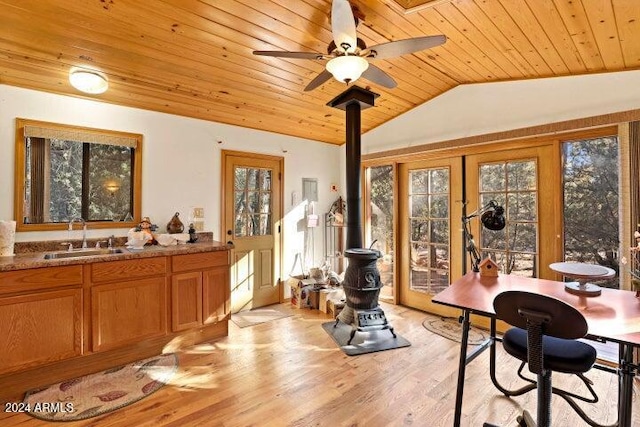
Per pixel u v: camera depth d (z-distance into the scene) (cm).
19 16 203
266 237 422
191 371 255
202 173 367
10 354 215
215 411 206
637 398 215
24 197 275
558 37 221
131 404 213
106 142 307
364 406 212
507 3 190
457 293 194
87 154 304
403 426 193
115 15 209
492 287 205
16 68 249
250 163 406
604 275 182
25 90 270
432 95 367
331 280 418
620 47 221
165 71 275
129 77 278
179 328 287
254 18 221
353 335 306
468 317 184
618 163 253
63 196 293
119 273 257
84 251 277
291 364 266
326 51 262
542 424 161
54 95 282
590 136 271
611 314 154
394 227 420
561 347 160
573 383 237
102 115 306
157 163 337
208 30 230
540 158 302
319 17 221
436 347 297
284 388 232
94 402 215
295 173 450
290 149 444
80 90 276
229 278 321
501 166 329
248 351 289
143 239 300
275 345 302
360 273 309
